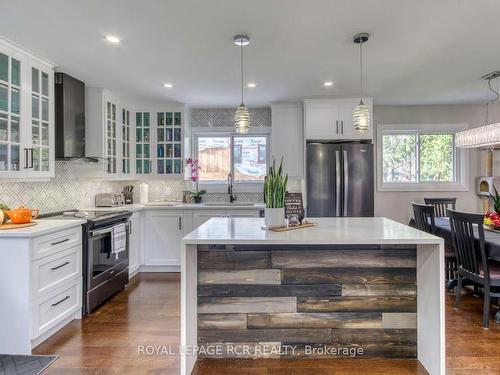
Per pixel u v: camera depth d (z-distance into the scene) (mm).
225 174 5289
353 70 3359
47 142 3109
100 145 3963
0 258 2352
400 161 5246
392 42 2674
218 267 2357
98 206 4297
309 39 2609
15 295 2348
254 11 2182
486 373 2082
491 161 4918
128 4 2092
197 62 3115
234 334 2365
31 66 2877
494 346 2416
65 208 3771
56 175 3625
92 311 3096
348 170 4281
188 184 5148
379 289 2348
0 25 2365
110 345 2469
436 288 2023
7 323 2355
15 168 2719
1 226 2504
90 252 3059
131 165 4734
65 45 2713
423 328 2217
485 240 2740
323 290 2355
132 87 3936
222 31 2471
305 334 2355
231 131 5129
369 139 4461
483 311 3002
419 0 2057
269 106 4977
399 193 5164
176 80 3670
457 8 2152
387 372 2146
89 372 2127
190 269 2158
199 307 2359
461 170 5137
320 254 2346
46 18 2262
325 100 4480
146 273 4402
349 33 2508
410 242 1972
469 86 3967
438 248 2002
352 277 2352
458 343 2461
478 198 5105
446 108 5066
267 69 3318
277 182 2416
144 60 3061
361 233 2145
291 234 2125
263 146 5250
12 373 2113
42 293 2477
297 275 2355
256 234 2129
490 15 2242
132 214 4098
